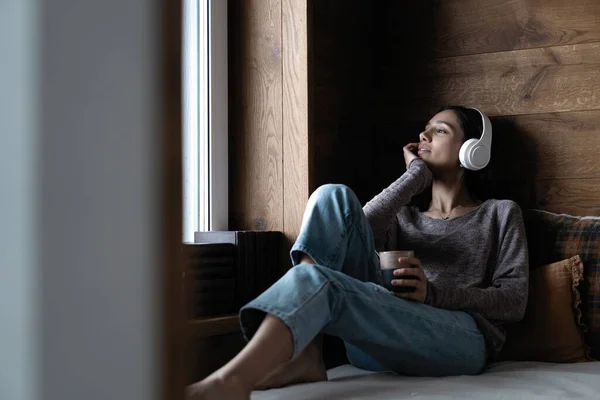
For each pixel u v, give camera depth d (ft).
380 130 8.64
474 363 5.98
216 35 7.70
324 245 5.59
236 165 7.80
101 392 0.91
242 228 7.75
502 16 8.04
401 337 5.47
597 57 7.57
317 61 7.76
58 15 0.89
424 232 7.25
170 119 0.94
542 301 6.77
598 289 6.83
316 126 7.72
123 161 0.92
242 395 4.05
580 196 7.59
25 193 0.88
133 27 0.92
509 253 6.83
